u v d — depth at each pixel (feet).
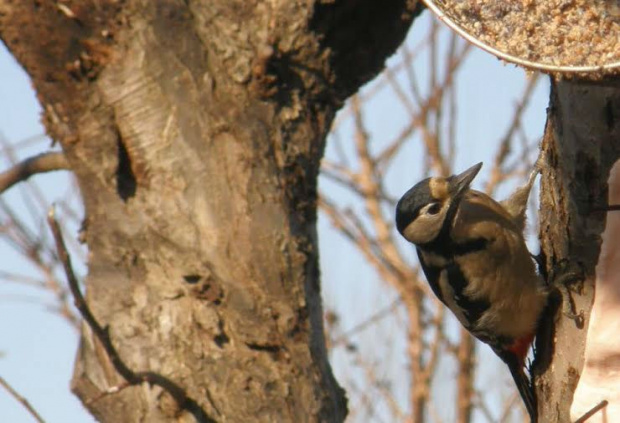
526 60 27.66
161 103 34.91
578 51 28.32
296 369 34.47
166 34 35.09
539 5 29.37
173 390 33.32
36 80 35.53
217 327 34.24
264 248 34.68
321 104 37.09
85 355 34.71
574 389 33.53
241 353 34.22
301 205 35.94
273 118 35.81
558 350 34.68
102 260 35.12
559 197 33.63
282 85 36.19
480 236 39.70
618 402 32.37
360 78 38.09
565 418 33.88
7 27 35.40
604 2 28.91
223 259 34.55
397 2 37.65
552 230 34.55
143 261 34.83
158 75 34.94
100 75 35.06
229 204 34.68
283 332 34.58
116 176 35.04
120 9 34.96
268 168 35.27
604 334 32.40
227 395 33.86
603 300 32.48
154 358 34.04
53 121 35.68
